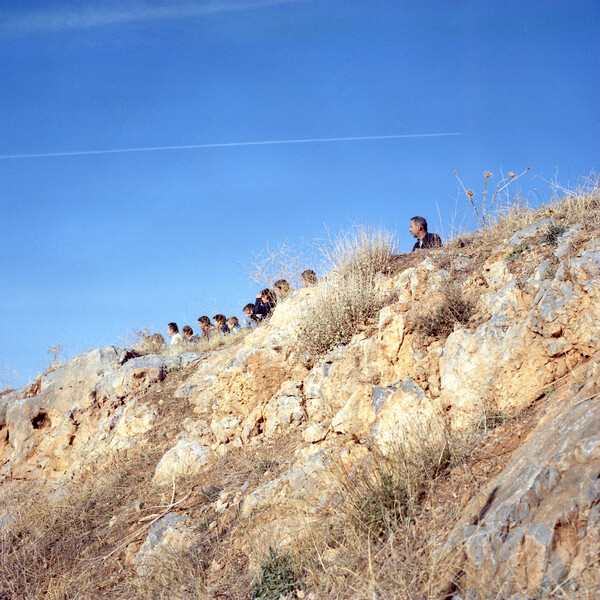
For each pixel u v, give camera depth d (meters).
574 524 3.05
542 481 3.38
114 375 10.38
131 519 7.06
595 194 6.72
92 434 9.67
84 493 8.20
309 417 7.34
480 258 7.05
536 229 6.57
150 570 5.80
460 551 3.44
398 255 8.89
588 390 3.95
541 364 4.85
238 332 11.68
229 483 6.87
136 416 9.34
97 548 6.80
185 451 7.84
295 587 4.42
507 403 4.92
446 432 4.90
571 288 4.87
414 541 3.94
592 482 3.13
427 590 3.36
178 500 7.03
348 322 7.75
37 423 10.90
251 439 7.61
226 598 4.80
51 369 11.98
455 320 6.05
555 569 2.93
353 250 8.77
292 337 8.30
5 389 13.63
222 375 8.16
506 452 4.32
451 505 4.10
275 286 10.40
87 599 5.81
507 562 3.13
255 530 5.54
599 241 5.16
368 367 6.72
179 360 10.58
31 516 8.08
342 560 4.20
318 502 5.27
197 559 5.60
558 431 3.76
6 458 10.95
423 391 5.52
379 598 3.51
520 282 5.51
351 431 6.00
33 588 6.43
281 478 6.11
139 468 8.27
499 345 5.13
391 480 4.54
